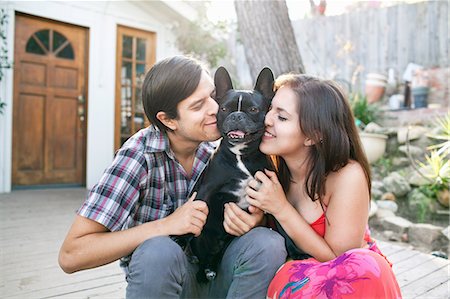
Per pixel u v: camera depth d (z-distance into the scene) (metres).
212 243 1.43
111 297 2.01
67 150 5.27
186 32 6.00
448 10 5.86
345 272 1.19
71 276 2.30
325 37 6.87
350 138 1.42
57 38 5.14
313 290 1.20
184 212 1.28
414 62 6.12
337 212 1.35
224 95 1.38
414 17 6.12
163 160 1.43
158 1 5.53
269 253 1.28
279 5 3.96
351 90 6.27
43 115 5.09
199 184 1.41
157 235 1.26
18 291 2.07
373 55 6.46
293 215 1.33
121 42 5.56
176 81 1.31
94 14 5.28
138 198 1.38
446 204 4.18
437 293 2.09
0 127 4.74
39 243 2.92
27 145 5.00
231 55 7.27
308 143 1.38
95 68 5.33
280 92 1.37
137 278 1.21
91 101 5.32
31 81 4.98
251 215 1.38
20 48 4.88
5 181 4.80
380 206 4.29
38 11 4.88
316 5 7.91
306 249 1.33
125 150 1.37
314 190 1.38
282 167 1.51
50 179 5.17
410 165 4.94
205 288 1.51
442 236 3.47
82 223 1.27
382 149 5.02
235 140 1.29
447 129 3.75
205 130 1.36
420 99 5.80
